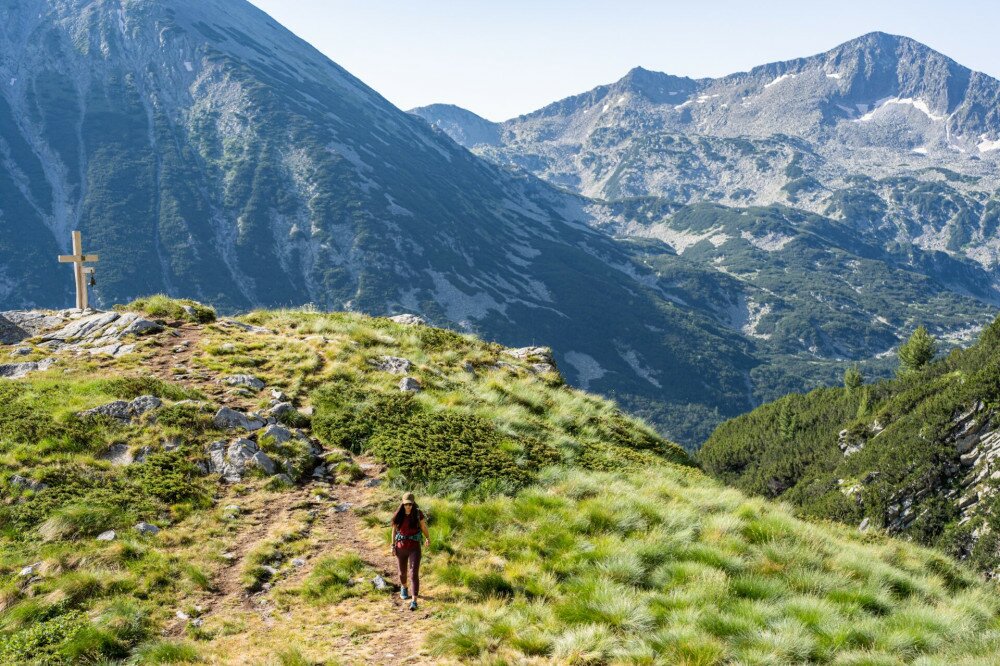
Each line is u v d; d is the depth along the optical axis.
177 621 10.55
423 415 19.33
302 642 9.89
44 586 10.91
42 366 19.81
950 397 74.25
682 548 12.99
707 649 8.98
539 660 9.11
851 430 92.56
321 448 17.44
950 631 10.66
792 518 17.06
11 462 14.12
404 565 11.31
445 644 9.47
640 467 20.52
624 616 10.12
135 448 15.45
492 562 12.42
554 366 31.78
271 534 13.53
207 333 23.89
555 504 15.03
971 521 59.97
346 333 26.03
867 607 11.69
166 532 13.09
